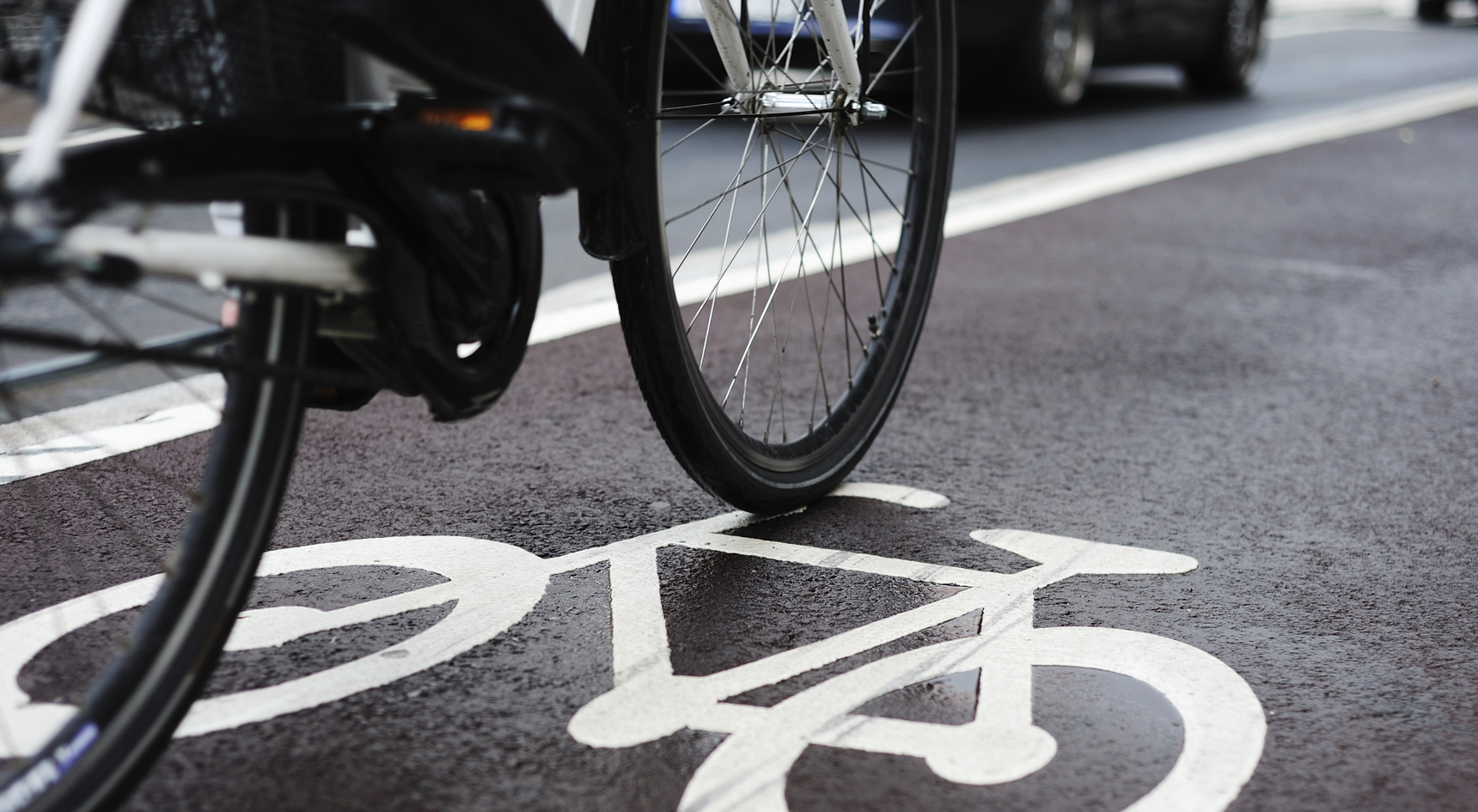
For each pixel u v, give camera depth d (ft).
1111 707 7.30
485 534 9.57
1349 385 13.82
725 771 6.63
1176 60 38.47
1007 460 11.44
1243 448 11.87
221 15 5.61
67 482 10.21
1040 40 33.50
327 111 5.78
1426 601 8.84
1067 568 9.23
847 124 9.83
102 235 4.84
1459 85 43.24
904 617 8.39
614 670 7.62
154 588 8.41
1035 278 18.21
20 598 8.22
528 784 6.50
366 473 10.69
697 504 10.30
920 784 6.53
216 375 13.08
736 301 16.30
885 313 10.98
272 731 6.89
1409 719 7.28
